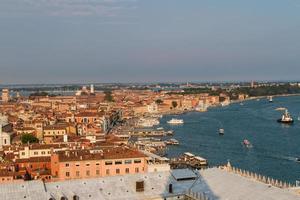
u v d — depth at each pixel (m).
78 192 122.44
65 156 197.12
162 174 135.12
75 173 193.25
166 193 124.81
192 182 131.75
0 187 120.06
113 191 124.44
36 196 117.44
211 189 124.19
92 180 128.50
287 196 109.56
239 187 121.12
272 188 116.50
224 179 129.12
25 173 194.62
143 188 126.56
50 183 125.44
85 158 195.50
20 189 120.00
